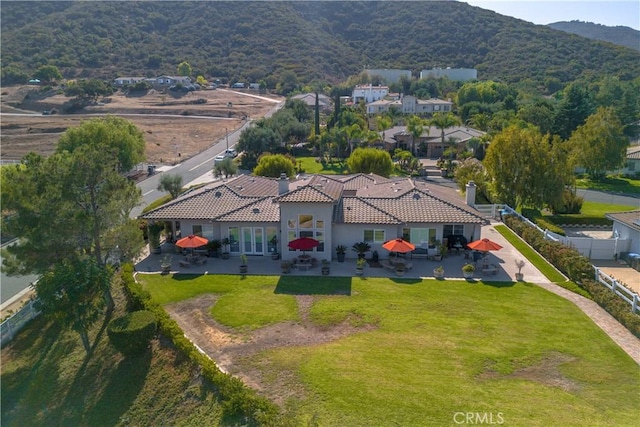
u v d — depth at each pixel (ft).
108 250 100.17
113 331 77.61
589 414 59.82
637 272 118.32
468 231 124.88
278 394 64.13
